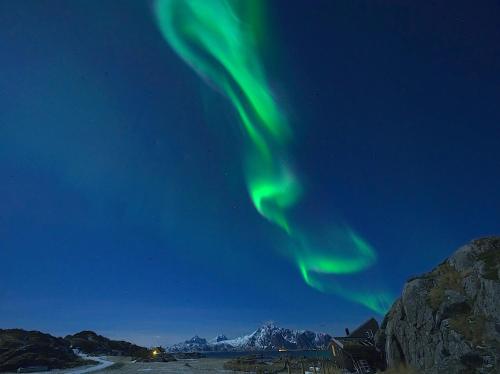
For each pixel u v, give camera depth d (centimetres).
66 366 9156
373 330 5884
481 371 2948
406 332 4019
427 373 3503
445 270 4069
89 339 16025
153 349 13850
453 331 3331
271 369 6556
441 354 3362
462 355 3128
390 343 4312
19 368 8562
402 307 4234
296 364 6994
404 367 3975
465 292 3581
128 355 13162
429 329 3650
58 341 12731
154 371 7438
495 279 3294
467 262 3825
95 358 11575
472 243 3962
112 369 8294
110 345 15988
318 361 5962
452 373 3169
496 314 3127
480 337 3112
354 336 5812
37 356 9369
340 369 5119
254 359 9412
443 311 3578
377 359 4903
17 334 11950
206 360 11212
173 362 10350
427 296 3900
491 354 2948
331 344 5669
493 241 3806
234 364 8300
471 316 3341
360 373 4656
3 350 9944
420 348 3722
